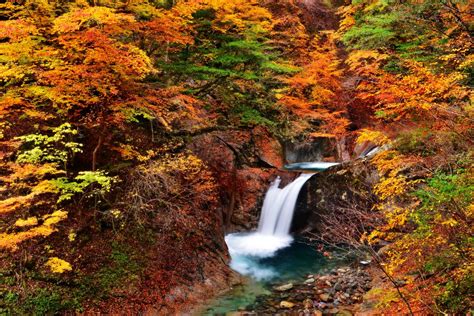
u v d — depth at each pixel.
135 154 8.77
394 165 7.50
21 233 5.28
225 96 14.16
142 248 7.98
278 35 17.02
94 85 6.63
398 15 9.04
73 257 7.01
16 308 5.84
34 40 6.48
